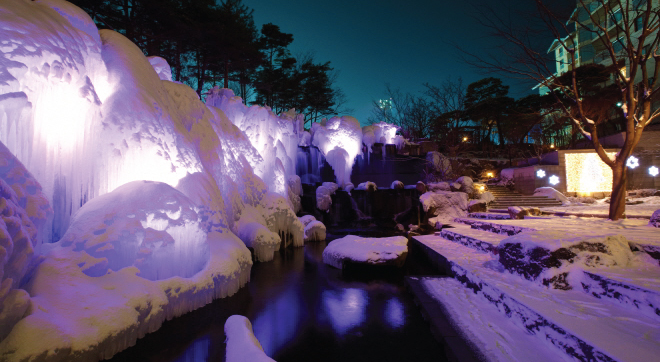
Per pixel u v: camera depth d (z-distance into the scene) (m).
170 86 7.19
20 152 3.53
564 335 2.52
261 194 9.77
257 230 8.22
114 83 4.90
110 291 3.25
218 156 7.77
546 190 17.56
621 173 7.91
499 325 3.32
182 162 5.72
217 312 4.44
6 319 2.33
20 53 3.41
